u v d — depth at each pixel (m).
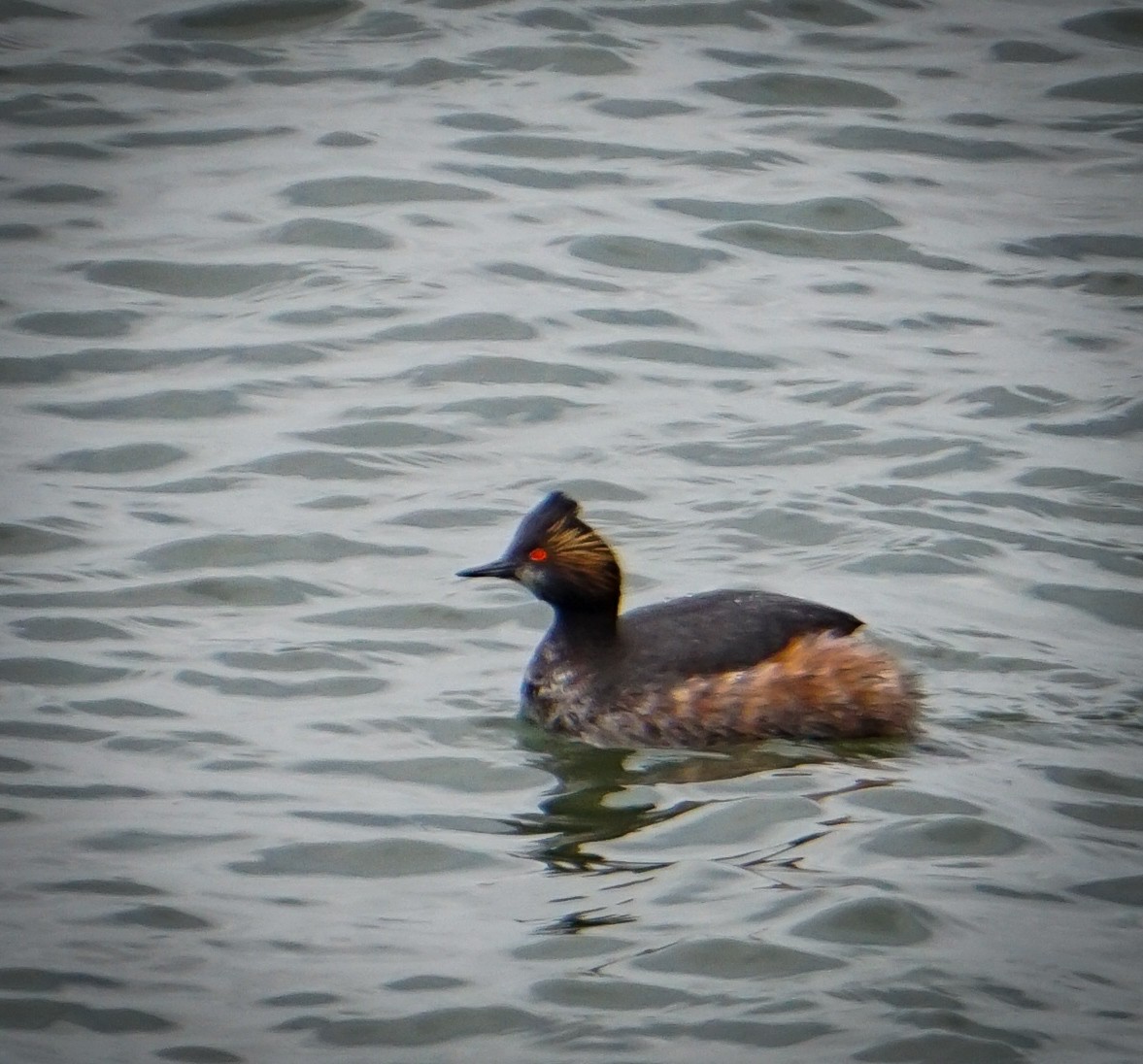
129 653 13.55
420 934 10.26
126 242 20.36
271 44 24.59
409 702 13.07
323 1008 9.61
